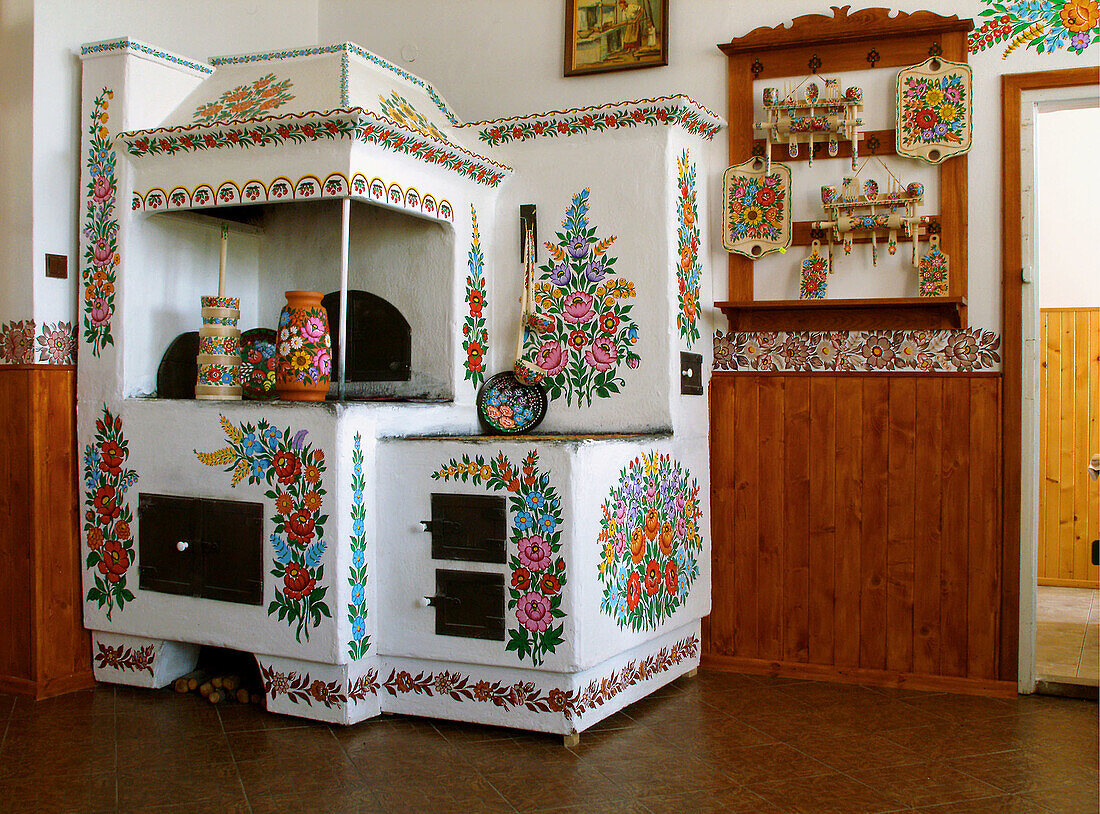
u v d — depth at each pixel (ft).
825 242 11.42
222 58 11.10
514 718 9.43
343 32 13.93
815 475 11.43
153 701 10.36
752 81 11.69
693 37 12.00
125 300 10.48
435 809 7.82
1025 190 10.73
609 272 11.16
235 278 12.22
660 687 10.97
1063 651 12.80
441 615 9.62
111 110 10.45
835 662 11.38
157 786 8.22
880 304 10.69
